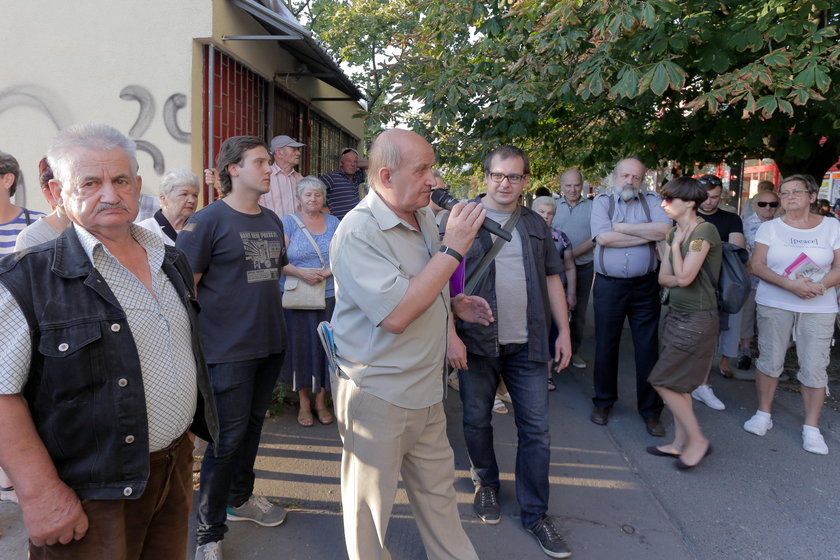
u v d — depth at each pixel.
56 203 1.94
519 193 2.86
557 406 4.80
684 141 6.49
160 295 1.63
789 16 4.31
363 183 7.25
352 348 2.09
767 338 4.10
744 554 2.81
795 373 5.54
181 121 4.63
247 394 2.60
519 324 2.85
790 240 3.99
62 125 4.77
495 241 2.80
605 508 3.21
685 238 3.54
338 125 9.46
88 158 1.46
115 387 1.46
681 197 3.55
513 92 5.05
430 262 1.93
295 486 3.35
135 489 1.49
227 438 2.54
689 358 3.55
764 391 4.17
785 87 3.91
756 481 3.52
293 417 4.38
